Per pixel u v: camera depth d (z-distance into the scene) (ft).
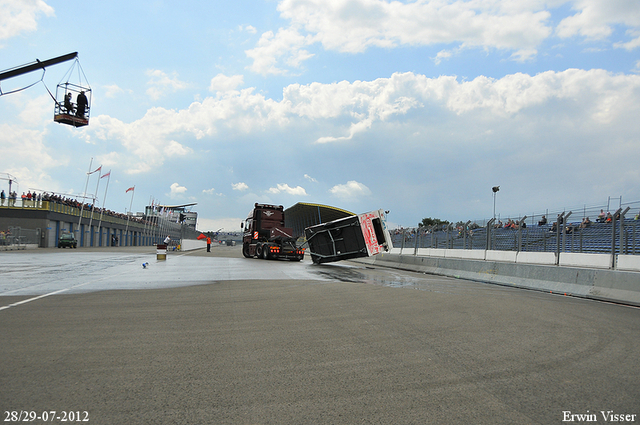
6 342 18.92
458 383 14.05
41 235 164.04
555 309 30.42
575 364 16.24
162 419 11.07
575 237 63.67
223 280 49.49
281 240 106.11
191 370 15.24
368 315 26.68
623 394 13.15
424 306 30.58
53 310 27.27
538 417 11.42
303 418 11.21
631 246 53.62
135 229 281.33
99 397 12.55
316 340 19.93
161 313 26.76
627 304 35.86
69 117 95.09
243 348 18.37
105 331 21.40
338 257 83.05
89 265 71.51
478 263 58.90
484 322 24.53
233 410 11.71
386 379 14.40
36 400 12.26
